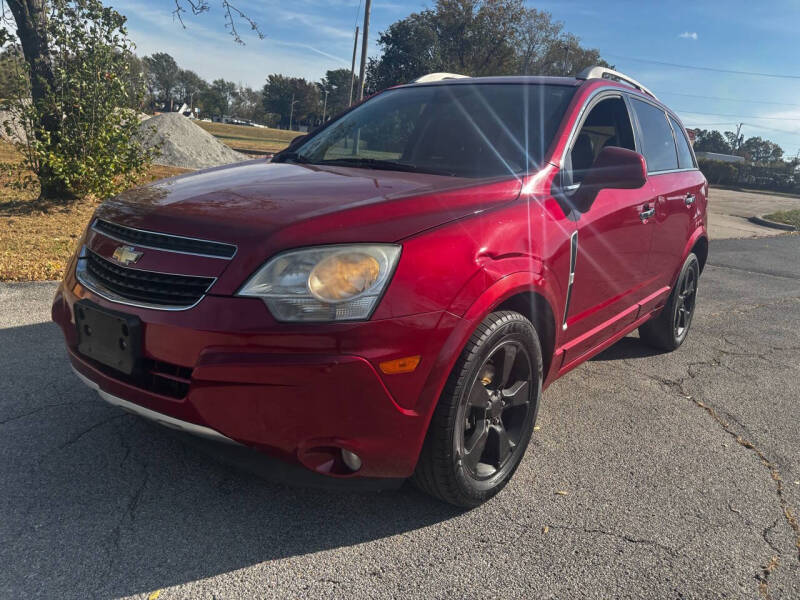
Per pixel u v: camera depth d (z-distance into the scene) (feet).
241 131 231.09
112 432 9.47
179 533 7.34
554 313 9.12
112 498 7.88
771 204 91.71
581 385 13.30
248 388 6.51
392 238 7.00
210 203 7.72
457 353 7.21
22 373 11.26
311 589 6.62
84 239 8.63
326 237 6.84
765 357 16.25
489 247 7.73
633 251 11.73
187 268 6.95
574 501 8.73
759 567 7.59
